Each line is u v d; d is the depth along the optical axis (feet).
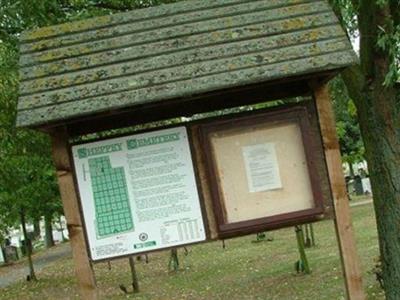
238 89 15.57
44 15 26.68
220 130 15.96
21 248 123.75
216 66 15.29
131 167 15.93
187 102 16.81
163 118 17.33
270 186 15.97
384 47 20.21
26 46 16.47
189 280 52.95
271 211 15.92
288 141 16.07
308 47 15.43
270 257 58.49
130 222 15.87
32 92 15.40
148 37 16.19
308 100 16.21
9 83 29.43
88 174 15.90
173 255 60.08
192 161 15.96
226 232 15.83
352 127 83.56
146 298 47.47
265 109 16.07
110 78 15.46
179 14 16.63
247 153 15.98
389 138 22.09
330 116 16.02
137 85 15.19
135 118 17.21
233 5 16.65
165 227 15.88
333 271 42.65
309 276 42.78
